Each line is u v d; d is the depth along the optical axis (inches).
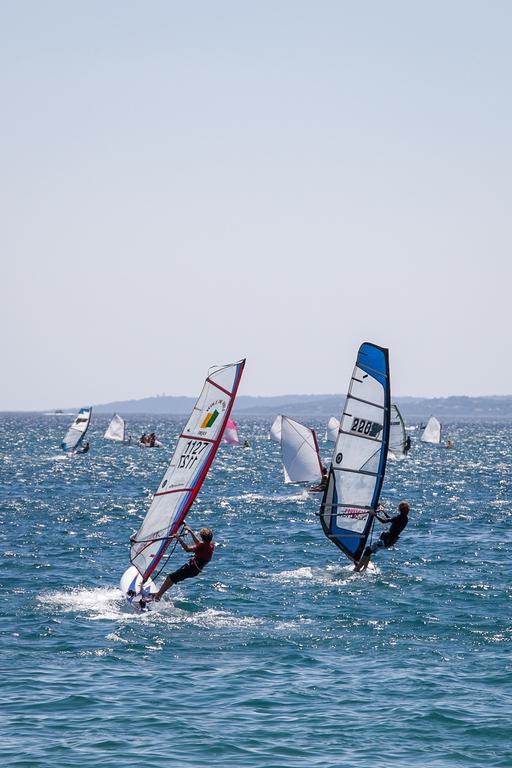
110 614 3110.2
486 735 2010.3
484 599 3390.7
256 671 2468.0
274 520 5851.4
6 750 1907.0
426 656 2625.5
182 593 3469.5
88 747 1929.1
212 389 3334.2
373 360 3934.5
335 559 4340.6
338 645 2746.1
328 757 1892.2
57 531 5216.5
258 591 3521.2
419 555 4453.7
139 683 2358.5
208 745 1950.1
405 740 1984.5
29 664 2516.0
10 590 3496.6
